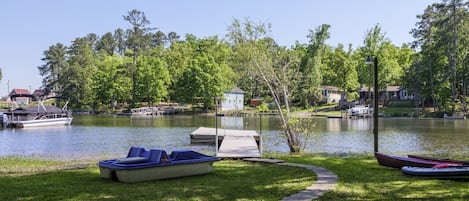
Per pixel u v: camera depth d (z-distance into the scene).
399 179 11.86
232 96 82.75
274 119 60.62
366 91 85.06
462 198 9.19
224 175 13.16
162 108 80.31
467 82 62.81
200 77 76.44
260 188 10.66
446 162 13.59
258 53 23.41
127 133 38.31
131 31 99.31
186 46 96.19
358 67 77.62
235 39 23.62
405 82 68.50
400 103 75.56
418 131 38.38
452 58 62.75
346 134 35.78
